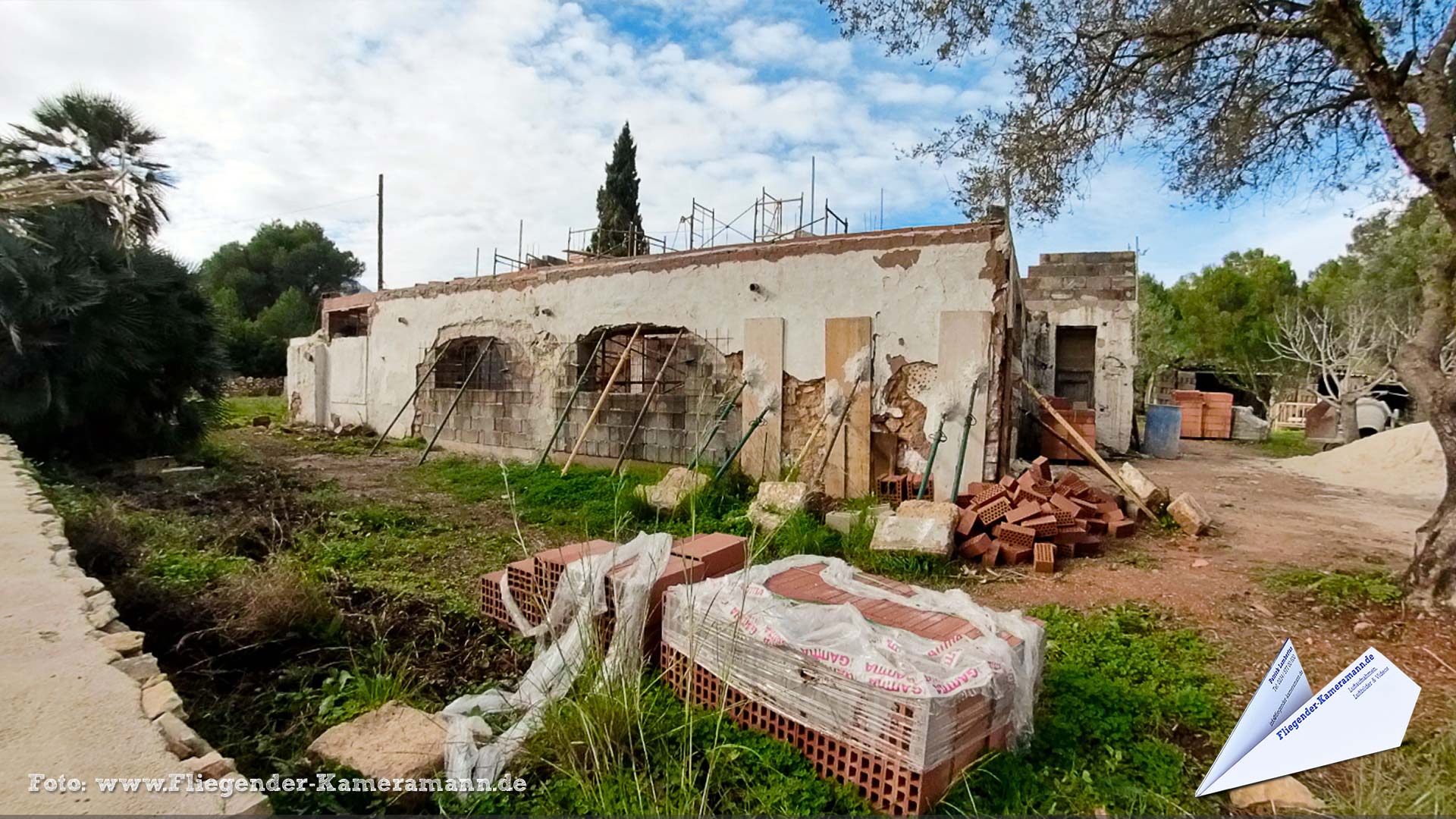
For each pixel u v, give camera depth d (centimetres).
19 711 185
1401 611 395
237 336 2552
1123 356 1264
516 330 1006
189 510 613
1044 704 290
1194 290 2733
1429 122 385
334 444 1189
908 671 224
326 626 351
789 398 737
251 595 342
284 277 3192
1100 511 616
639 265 855
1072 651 356
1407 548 574
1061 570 514
